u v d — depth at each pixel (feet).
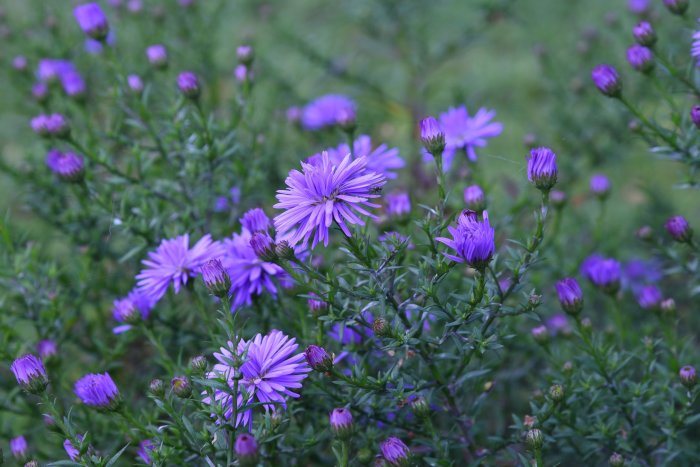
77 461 1.82
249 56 2.36
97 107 2.88
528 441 1.81
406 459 1.73
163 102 2.63
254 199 2.41
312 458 2.02
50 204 2.51
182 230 2.16
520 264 1.80
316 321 1.97
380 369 2.04
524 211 2.49
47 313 2.24
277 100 3.14
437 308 1.80
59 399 2.17
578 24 3.72
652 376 2.08
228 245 1.97
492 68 3.80
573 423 1.95
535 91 3.60
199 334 2.19
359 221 1.71
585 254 2.44
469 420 1.94
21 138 3.14
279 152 2.71
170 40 3.15
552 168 1.77
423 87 3.32
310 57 3.25
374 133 3.13
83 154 2.31
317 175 1.72
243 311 2.07
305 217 1.74
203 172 2.23
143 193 2.20
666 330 2.10
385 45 3.39
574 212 2.72
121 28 3.02
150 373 2.32
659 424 2.01
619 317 2.15
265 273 1.96
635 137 2.15
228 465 1.76
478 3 3.19
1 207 2.85
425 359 1.86
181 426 1.83
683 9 2.15
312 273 1.79
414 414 1.86
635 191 3.22
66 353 2.41
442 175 1.85
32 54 3.07
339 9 4.00
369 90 3.26
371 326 1.82
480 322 1.88
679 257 2.21
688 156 2.07
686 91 2.10
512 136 3.49
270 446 1.87
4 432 2.19
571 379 1.96
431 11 3.49
